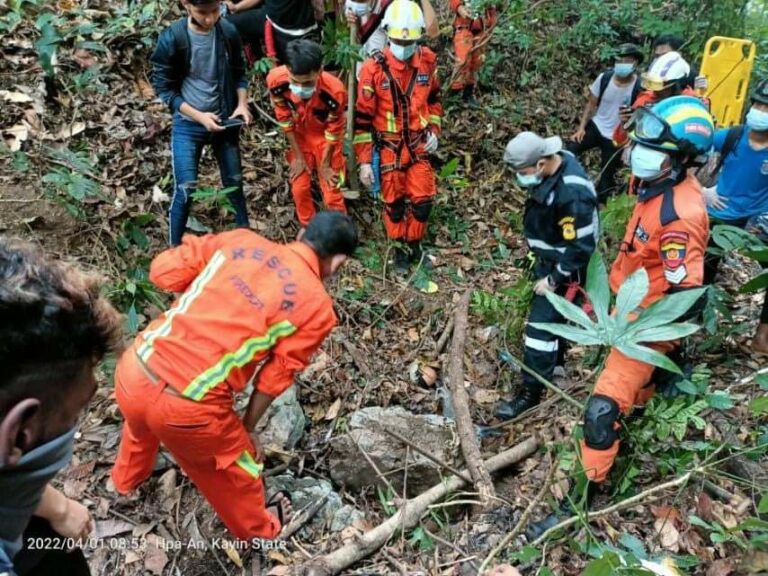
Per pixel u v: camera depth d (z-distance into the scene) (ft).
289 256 7.43
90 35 16.15
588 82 24.27
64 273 2.94
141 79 16.17
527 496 9.84
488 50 22.36
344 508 9.48
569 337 5.80
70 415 3.05
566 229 10.00
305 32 15.66
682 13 24.17
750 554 8.04
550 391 12.07
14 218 12.31
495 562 8.60
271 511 9.16
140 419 7.29
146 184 14.40
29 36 15.56
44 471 3.04
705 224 8.70
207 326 7.01
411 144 14.37
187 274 7.64
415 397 12.02
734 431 10.18
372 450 10.05
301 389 11.61
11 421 2.68
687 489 9.46
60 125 14.35
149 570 8.36
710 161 13.43
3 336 2.63
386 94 13.98
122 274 12.58
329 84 13.11
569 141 19.70
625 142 17.93
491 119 20.95
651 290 9.41
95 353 3.05
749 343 12.98
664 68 14.80
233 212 14.67
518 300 12.55
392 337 13.35
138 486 9.23
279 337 7.21
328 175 14.07
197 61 11.96
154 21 17.06
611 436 8.58
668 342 9.03
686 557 8.13
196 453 7.32
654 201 8.93
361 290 14.24
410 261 15.56
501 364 12.67
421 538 8.89
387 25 13.57
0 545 3.00
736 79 17.06
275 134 16.84
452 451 10.30
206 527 8.90
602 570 6.06
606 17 25.25
